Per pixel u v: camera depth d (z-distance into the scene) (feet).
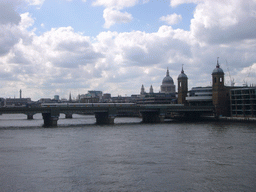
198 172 258.16
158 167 273.75
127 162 291.99
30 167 275.80
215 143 396.78
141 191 215.31
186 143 397.80
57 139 441.68
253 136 463.42
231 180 237.86
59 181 236.43
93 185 227.40
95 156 318.65
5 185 228.22
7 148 366.43
